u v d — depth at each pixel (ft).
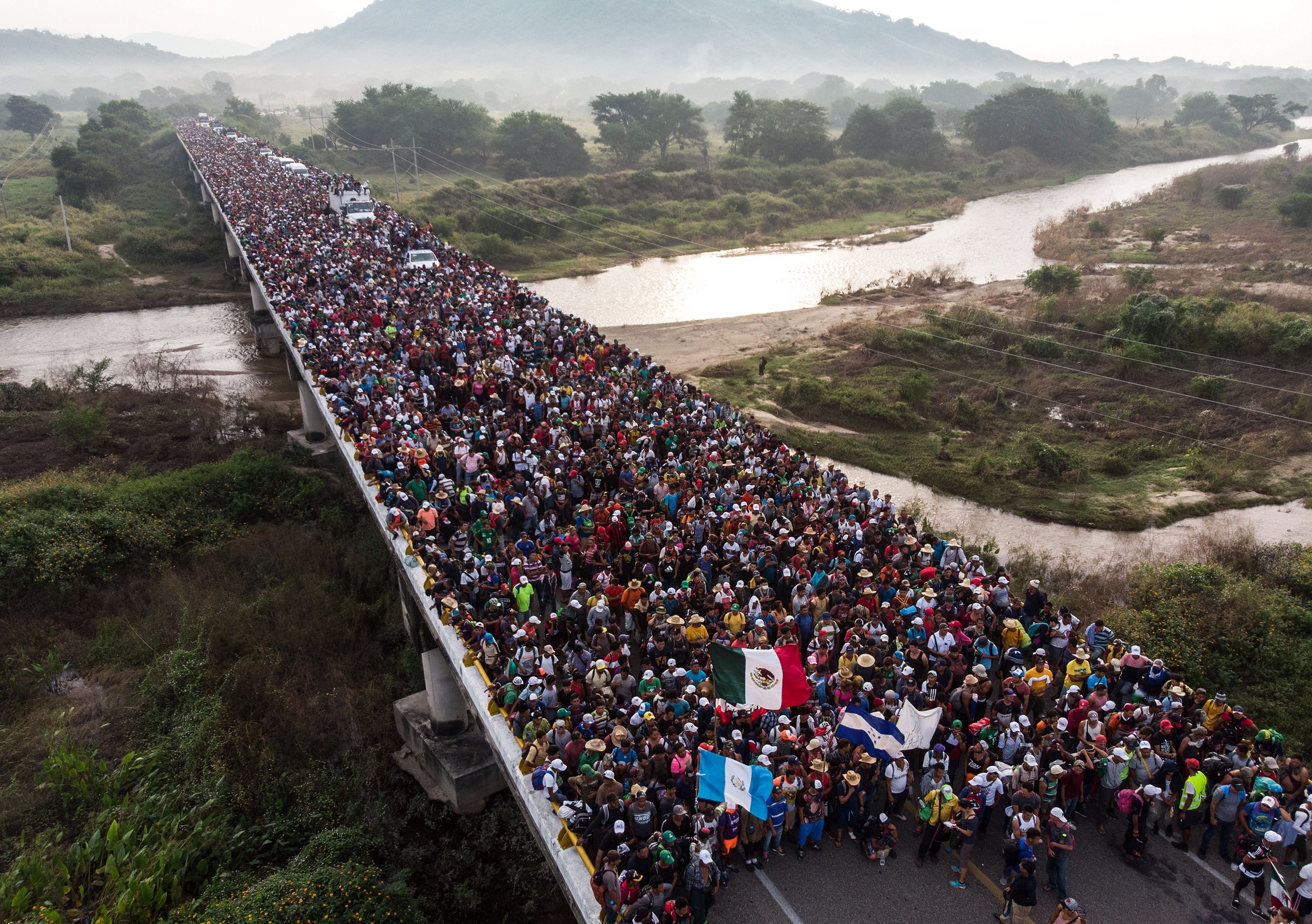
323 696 79.30
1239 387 142.72
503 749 49.93
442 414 90.74
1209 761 50.01
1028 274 207.92
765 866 47.85
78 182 335.06
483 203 326.24
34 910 53.47
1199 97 615.57
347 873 55.67
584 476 80.33
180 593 92.68
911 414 142.41
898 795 49.85
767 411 146.92
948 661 56.39
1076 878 47.32
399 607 92.94
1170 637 76.54
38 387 151.02
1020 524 111.34
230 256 238.89
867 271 260.62
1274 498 115.34
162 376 161.79
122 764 68.08
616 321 209.67
